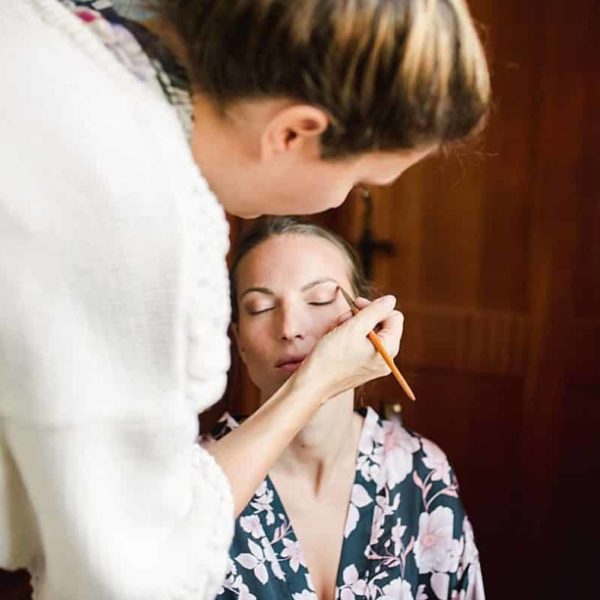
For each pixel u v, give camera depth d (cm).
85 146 60
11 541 70
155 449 66
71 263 61
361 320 94
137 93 64
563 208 194
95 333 63
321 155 67
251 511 114
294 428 86
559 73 189
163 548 68
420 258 201
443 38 63
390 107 64
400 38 61
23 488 68
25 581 132
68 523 64
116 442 65
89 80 62
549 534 208
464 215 198
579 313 198
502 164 194
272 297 114
